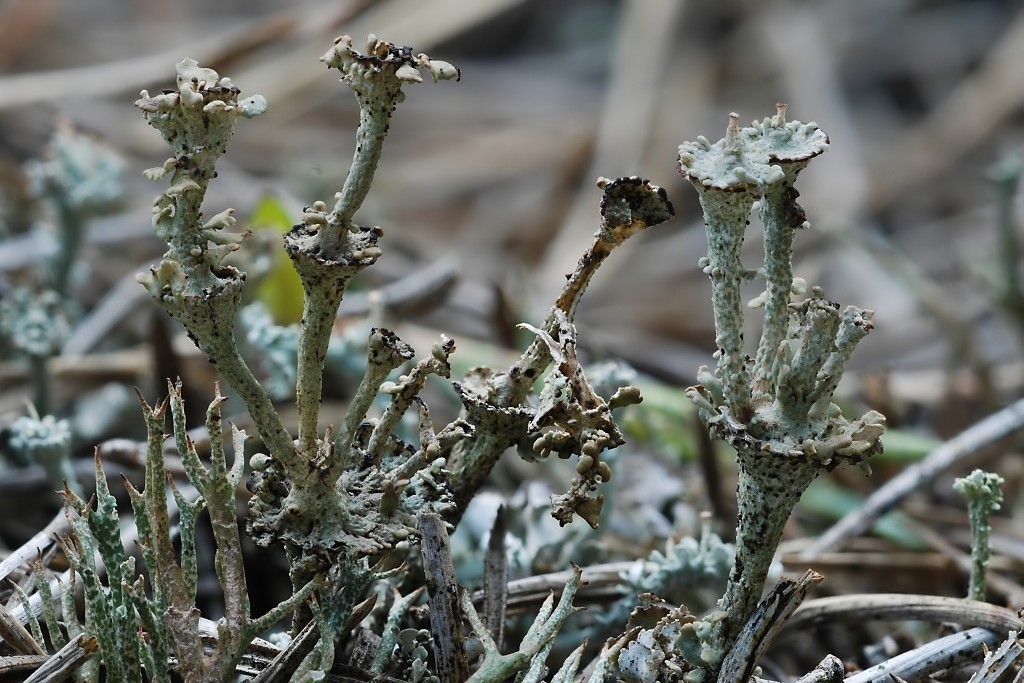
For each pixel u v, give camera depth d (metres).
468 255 0.86
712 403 0.31
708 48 1.09
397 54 0.30
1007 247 0.50
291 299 0.42
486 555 0.34
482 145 0.97
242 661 0.32
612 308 0.83
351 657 0.32
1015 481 0.44
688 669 0.32
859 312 0.31
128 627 0.31
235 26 1.09
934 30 1.15
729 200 0.31
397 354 0.31
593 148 0.93
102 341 0.50
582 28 1.19
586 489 0.31
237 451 0.32
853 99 1.13
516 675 0.32
